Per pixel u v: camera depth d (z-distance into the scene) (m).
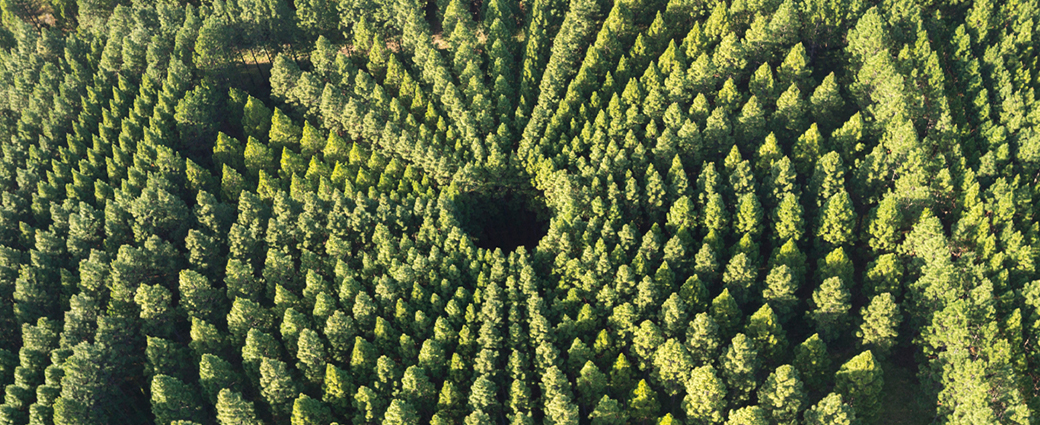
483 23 135.62
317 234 98.12
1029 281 84.38
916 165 90.94
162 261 98.12
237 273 91.75
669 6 121.00
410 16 129.50
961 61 112.00
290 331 84.94
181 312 93.25
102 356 84.75
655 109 107.06
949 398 74.25
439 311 86.50
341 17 136.38
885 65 101.69
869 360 72.81
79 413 80.25
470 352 83.25
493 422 78.06
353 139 115.81
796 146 98.94
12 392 84.06
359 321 85.81
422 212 98.00
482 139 111.56
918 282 82.00
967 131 102.44
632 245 91.38
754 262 88.25
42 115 128.12
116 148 114.69
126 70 134.00
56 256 103.44
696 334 77.50
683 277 89.69
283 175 109.31
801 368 78.06
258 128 119.19
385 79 124.81
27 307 95.50
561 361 80.38
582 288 86.38
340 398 79.81
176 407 79.25
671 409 82.44
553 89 111.75
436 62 121.56
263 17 135.88
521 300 86.38
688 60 114.94
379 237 93.81
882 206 86.88
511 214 111.00
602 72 116.75
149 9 140.88
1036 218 91.31
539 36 123.19
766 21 118.00
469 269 90.00
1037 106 103.06
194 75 130.88
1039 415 74.12
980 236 85.62
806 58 108.94
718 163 103.44
